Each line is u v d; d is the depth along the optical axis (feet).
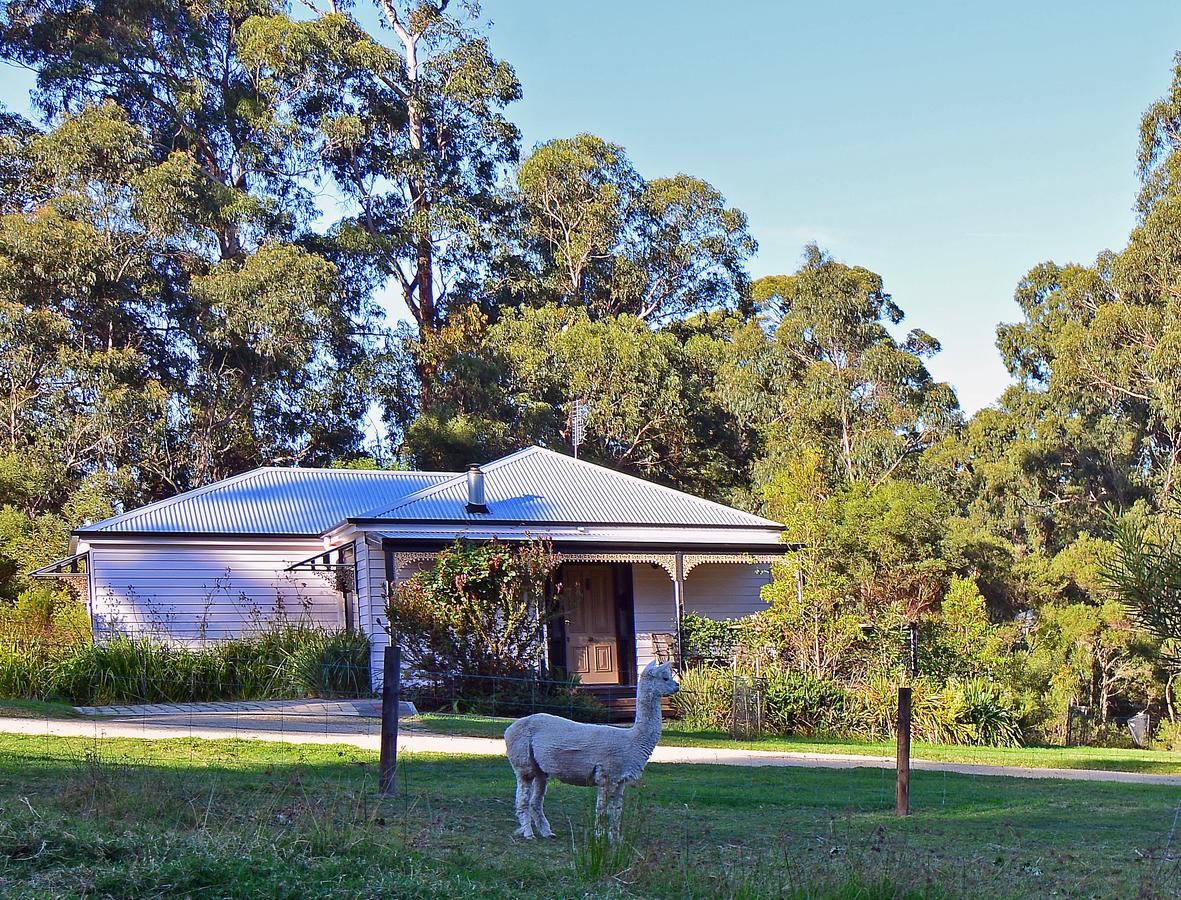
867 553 95.86
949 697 73.05
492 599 73.56
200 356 148.36
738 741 65.26
